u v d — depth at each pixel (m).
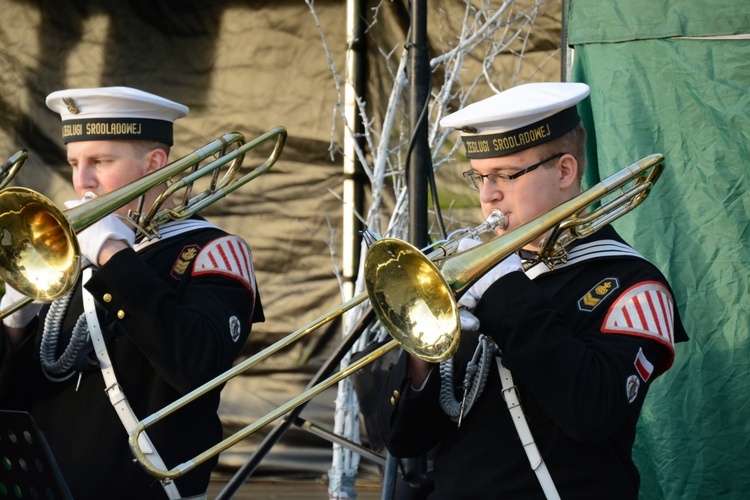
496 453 5.37
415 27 7.38
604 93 7.46
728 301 7.09
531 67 11.14
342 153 11.85
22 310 6.18
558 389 5.01
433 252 5.38
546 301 5.18
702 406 7.08
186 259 6.27
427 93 7.37
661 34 7.34
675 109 7.31
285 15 11.98
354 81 11.62
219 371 5.96
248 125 12.03
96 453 5.98
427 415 5.57
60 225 5.62
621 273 5.42
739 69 7.20
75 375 6.16
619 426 5.24
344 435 10.23
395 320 5.06
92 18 12.37
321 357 11.95
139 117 6.53
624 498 5.25
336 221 11.88
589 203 5.18
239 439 5.33
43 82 12.42
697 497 7.04
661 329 5.27
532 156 5.54
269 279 12.05
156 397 6.03
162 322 5.77
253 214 12.05
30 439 5.28
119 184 6.48
